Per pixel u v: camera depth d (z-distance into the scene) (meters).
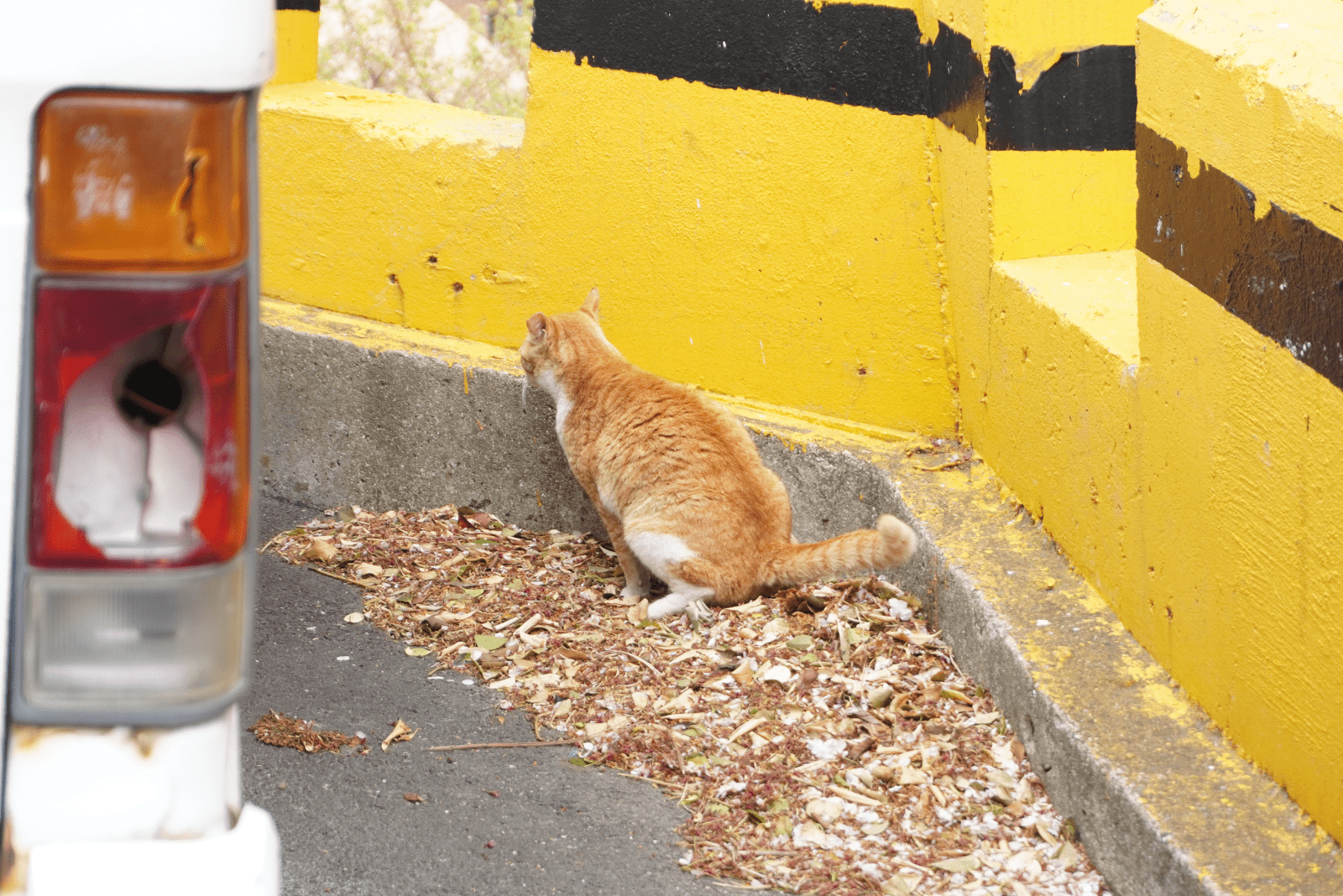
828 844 3.13
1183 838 2.65
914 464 4.41
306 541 5.07
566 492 5.06
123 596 1.63
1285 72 2.51
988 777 3.32
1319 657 2.52
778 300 4.66
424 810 3.33
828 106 4.36
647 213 4.82
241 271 1.63
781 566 4.26
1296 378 2.49
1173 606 3.17
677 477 4.37
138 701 1.65
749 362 4.79
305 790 3.40
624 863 3.10
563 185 4.96
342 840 3.19
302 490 5.56
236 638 1.71
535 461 5.07
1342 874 2.52
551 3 4.80
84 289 1.56
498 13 8.77
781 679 3.85
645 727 3.68
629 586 4.64
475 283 5.26
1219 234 2.76
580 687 3.94
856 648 3.98
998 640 3.53
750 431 4.71
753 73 4.46
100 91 1.51
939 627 3.99
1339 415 2.35
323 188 5.49
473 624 4.39
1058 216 4.06
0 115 1.48
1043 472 3.90
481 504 5.24
